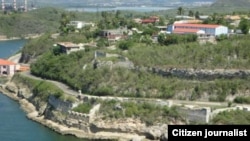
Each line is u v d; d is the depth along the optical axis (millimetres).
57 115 190750
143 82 189375
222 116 160875
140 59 198375
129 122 172625
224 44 193625
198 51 192875
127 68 198000
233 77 180375
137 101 178000
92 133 176375
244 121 157875
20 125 189750
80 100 188250
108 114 177125
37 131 182000
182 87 183125
